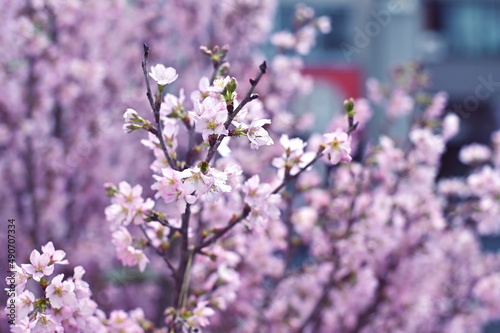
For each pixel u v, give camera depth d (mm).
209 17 6203
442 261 5152
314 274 4180
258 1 6105
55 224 5594
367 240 4004
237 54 6227
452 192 4785
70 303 1995
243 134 1911
